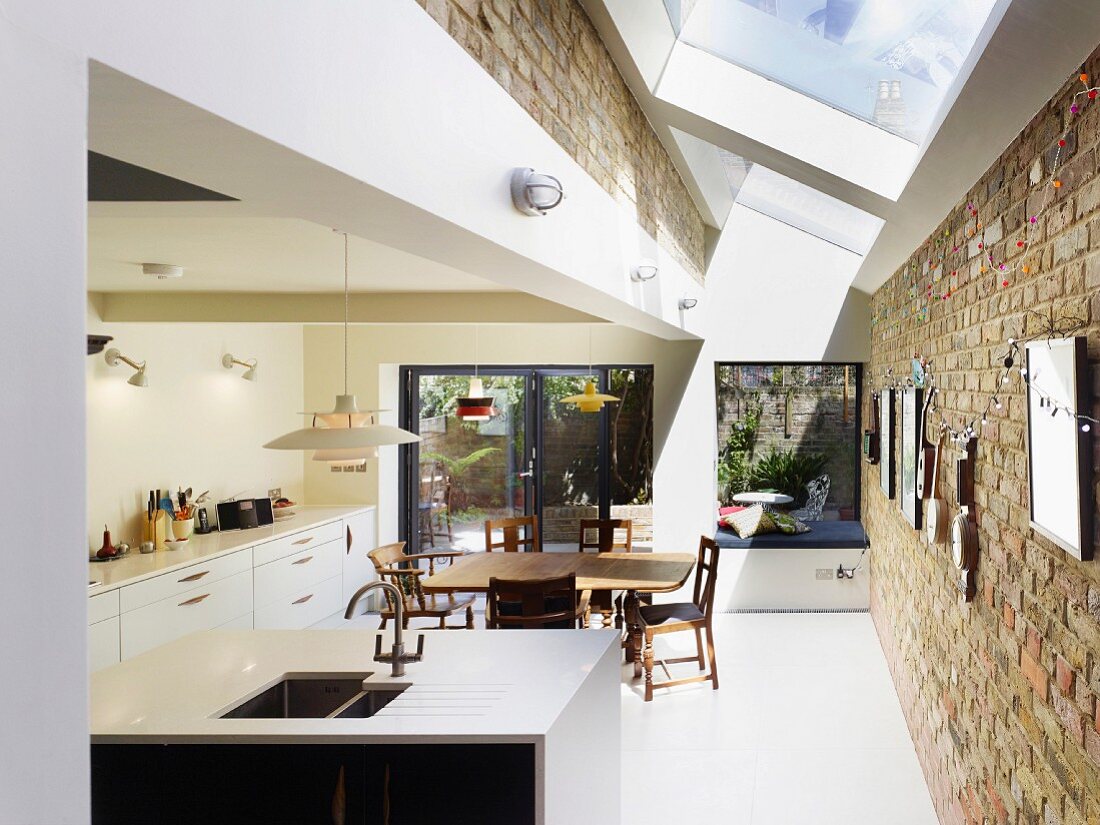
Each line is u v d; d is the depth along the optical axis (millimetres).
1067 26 1589
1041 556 2033
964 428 3027
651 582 5340
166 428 6051
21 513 819
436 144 1832
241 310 5875
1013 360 2266
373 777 2312
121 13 961
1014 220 2301
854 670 5777
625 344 7637
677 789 4082
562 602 5484
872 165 3516
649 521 8156
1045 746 1997
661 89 3709
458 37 1975
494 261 2492
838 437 7773
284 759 2334
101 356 5457
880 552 6281
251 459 7090
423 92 1772
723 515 7828
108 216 2676
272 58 1253
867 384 7430
